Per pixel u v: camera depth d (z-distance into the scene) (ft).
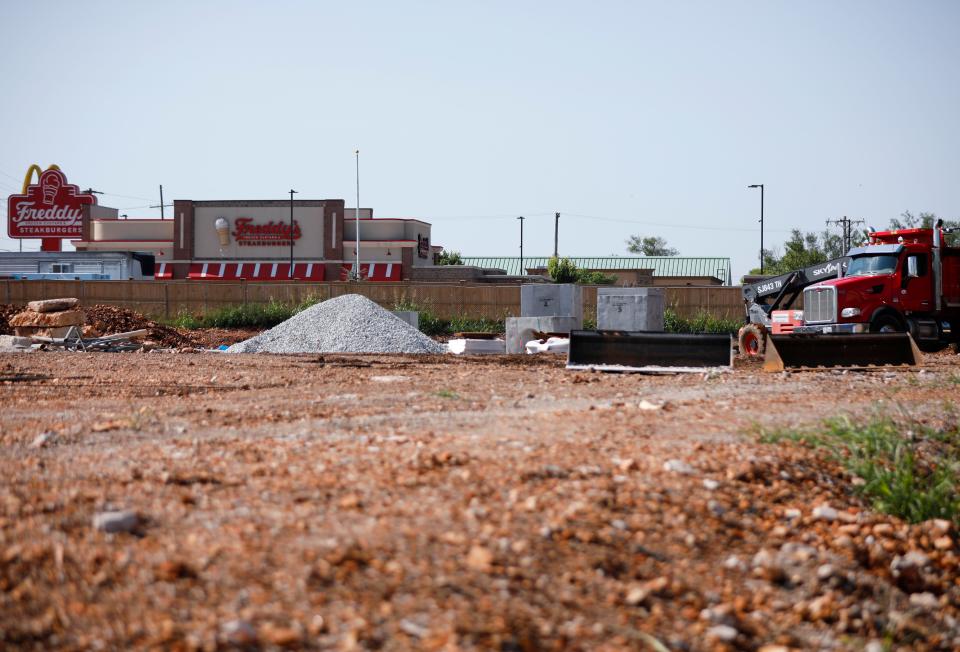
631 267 328.29
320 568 13.38
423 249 294.05
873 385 44.34
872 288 89.56
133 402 36.19
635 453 23.41
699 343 54.03
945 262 92.07
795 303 103.76
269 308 143.84
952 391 41.22
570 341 55.83
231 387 43.16
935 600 17.31
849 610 15.84
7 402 36.29
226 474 19.76
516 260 352.49
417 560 14.11
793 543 18.20
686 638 13.43
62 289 151.94
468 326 146.51
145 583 12.80
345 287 152.97
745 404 35.06
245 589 12.71
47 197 302.86
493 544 15.14
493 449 23.36
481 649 11.59
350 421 29.73
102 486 18.33
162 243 289.12
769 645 14.02
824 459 25.13
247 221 283.38
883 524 20.66
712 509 18.90
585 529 16.48
